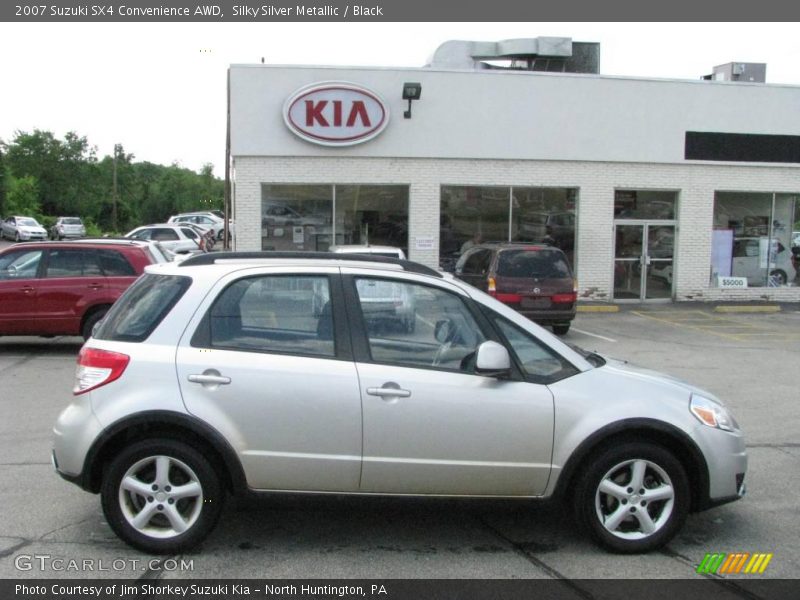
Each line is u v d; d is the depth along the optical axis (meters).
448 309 4.64
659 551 4.61
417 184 18.17
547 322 14.02
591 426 4.44
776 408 8.62
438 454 4.40
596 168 18.84
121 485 4.38
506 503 4.52
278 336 4.49
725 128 19.30
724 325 16.28
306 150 17.78
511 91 18.31
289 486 4.40
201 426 4.29
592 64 21.91
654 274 19.66
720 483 4.58
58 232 56.97
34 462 6.23
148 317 4.54
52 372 10.26
